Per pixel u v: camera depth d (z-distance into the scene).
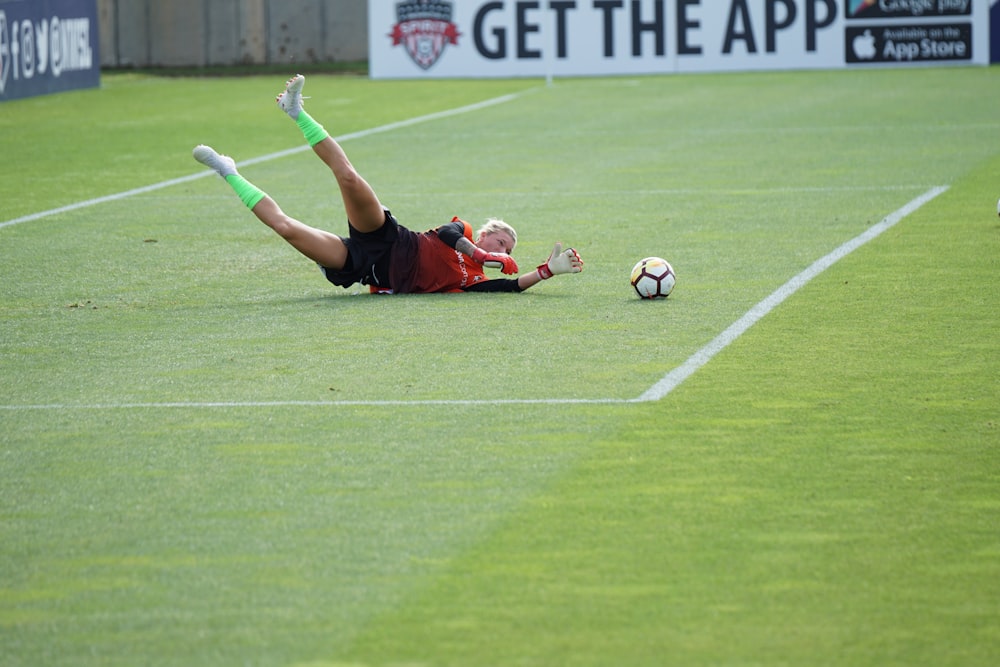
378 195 48.47
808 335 25.55
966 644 13.34
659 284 28.92
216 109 85.19
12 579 15.21
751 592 14.53
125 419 21.03
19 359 24.98
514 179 51.88
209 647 13.50
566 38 107.25
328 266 29.86
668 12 106.44
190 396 22.20
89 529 16.61
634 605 14.26
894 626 13.73
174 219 43.59
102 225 42.41
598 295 29.83
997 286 29.62
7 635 13.85
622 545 15.78
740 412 20.69
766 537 15.95
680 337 25.55
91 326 27.75
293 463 18.78
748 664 13.02
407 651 13.34
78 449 19.61
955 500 16.98
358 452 19.16
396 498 17.38
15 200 48.25
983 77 94.12
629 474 18.08
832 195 44.88
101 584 15.02
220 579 15.08
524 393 21.88
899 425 19.94
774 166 53.09
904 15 104.44
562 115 77.44
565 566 15.23
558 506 17.00
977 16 103.88
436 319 27.48
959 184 46.19
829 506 16.86
